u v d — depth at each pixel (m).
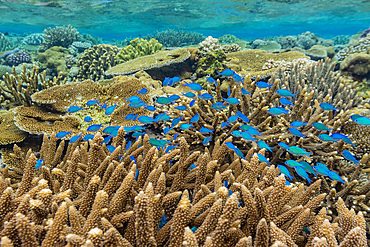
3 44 19.45
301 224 1.64
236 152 2.74
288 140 3.92
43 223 1.52
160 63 8.77
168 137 4.52
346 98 6.24
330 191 3.12
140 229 1.33
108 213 1.58
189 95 4.41
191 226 1.65
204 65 8.48
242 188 1.66
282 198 1.90
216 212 1.41
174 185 2.16
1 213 1.47
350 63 8.45
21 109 5.58
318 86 6.70
